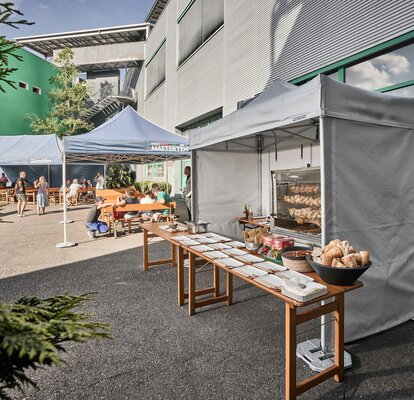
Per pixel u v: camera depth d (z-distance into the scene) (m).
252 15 8.18
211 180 5.20
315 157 4.97
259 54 7.90
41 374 2.22
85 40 22.73
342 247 2.00
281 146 5.61
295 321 1.83
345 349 2.52
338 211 2.40
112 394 2.01
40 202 11.44
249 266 2.34
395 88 4.74
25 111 20.62
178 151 7.00
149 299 3.60
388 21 4.68
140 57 20.58
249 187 5.61
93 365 2.33
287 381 1.84
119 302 3.51
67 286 4.05
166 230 3.90
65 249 6.18
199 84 11.58
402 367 2.28
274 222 4.35
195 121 12.75
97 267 4.91
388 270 2.77
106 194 10.60
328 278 1.94
